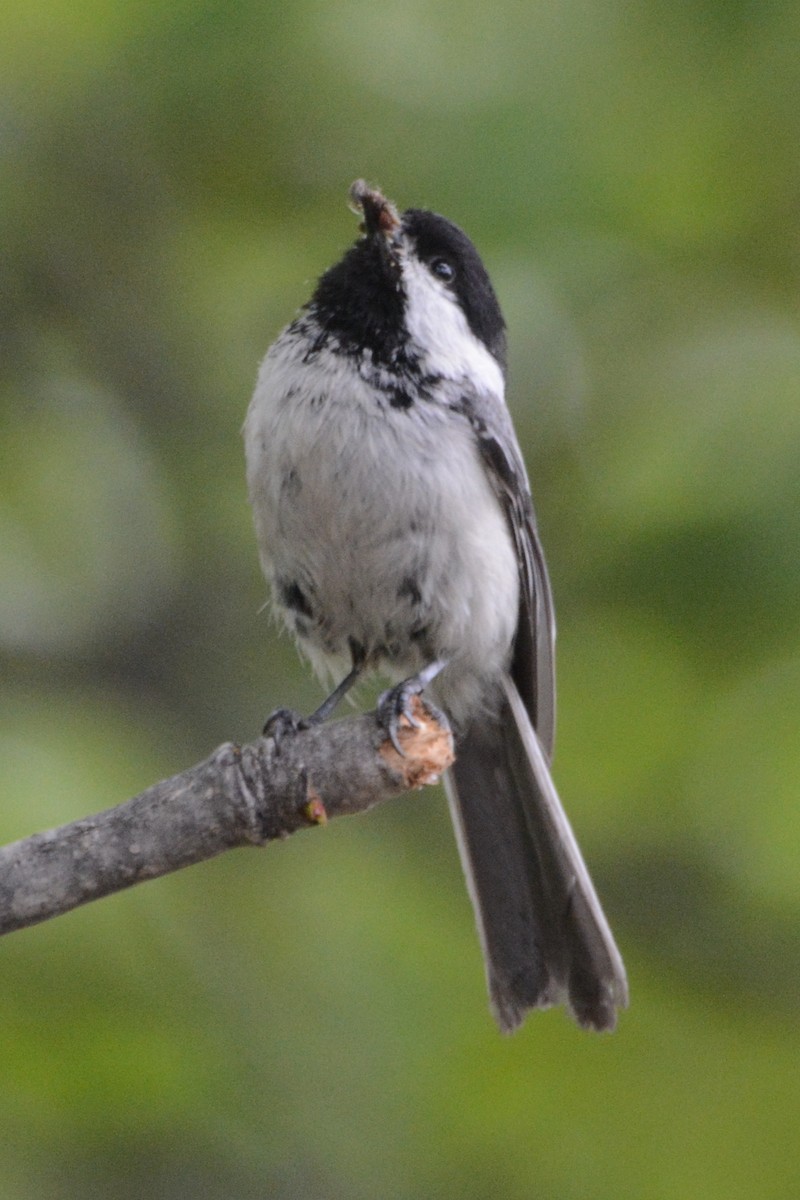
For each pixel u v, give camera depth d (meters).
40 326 11.70
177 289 11.70
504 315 10.27
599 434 10.13
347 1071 8.71
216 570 11.76
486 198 10.09
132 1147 8.75
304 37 10.23
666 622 9.19
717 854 9.15
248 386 11.70
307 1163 8.67
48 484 11.25
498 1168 8.53
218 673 11.66
